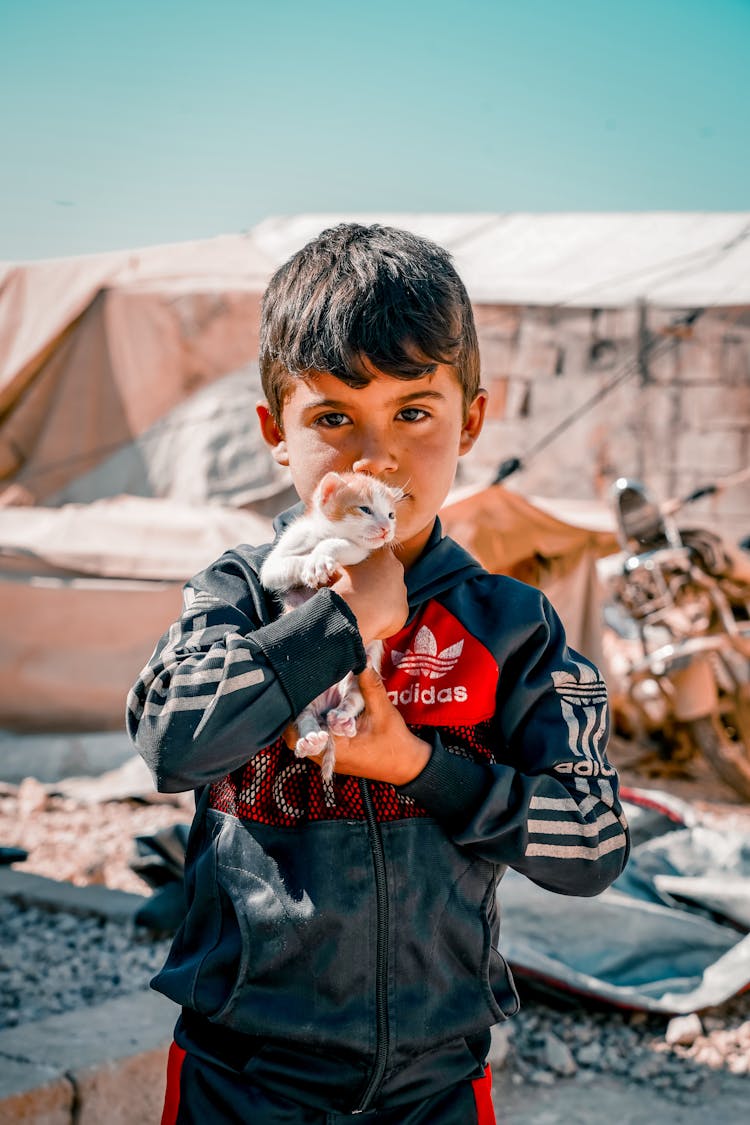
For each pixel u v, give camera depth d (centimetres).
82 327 739
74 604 680
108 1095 272
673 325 826
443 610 164
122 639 687
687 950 385
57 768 633
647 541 646
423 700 158
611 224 944
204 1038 150
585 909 389
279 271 173
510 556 672
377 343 152
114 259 775
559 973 362
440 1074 148
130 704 152
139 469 727
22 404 735
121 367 734
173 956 155
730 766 653
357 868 146
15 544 688
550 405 849
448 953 150
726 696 680
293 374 160
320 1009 144
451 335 159
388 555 156
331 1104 143
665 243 902
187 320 732
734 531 827
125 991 364
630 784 702
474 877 153
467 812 147
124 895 447
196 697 141
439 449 162
